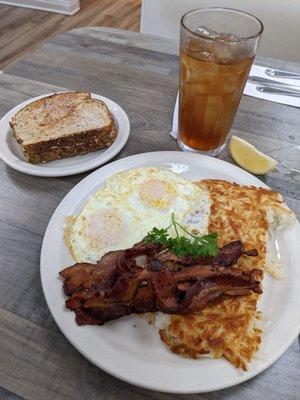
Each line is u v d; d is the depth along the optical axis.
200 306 0.25
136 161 0.37
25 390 0.23
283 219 0.31
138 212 0.32
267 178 0.37
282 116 0.45
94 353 0.23
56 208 0.33
